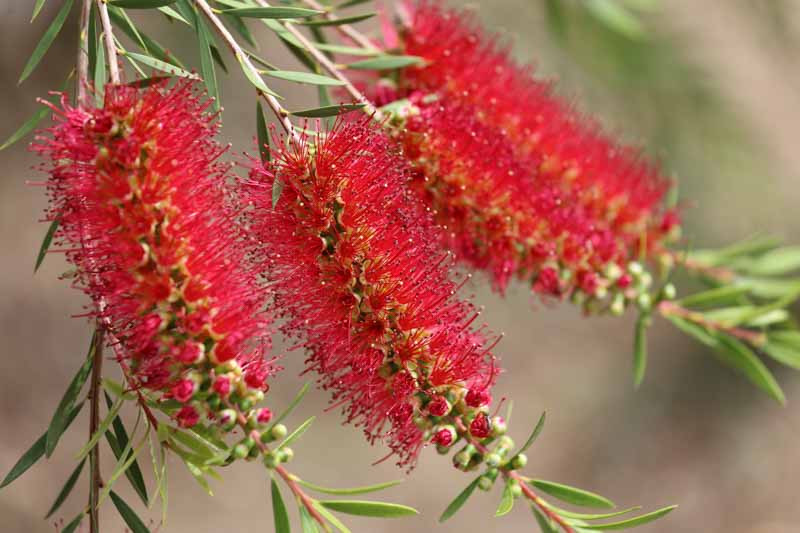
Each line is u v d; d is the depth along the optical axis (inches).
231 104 66.4
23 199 63.2
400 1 34.4
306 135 31.0
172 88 30.3
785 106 62.8
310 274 30.8
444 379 30.7
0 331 61.4
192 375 29.8
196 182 30.0
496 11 49.8
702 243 58.7
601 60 46.4
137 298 29.8
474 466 31.0
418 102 33.1
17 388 60.7
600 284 34.6
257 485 65.9
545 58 49.8
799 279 37.7
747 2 53.4
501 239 33.4
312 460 67.1
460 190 32.9
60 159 29.8
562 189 34.7
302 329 30.8
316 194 30.6
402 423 30.8
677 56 48.0
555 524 31.0
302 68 64.8
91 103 30.4
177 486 62.8
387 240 30.7
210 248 30.0
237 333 29.9
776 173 58.0
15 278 62.6
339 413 69.7
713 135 49.6
